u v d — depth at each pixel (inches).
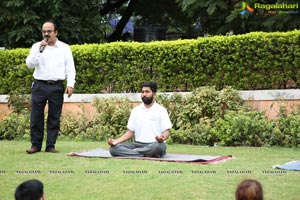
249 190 202.7
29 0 757.3
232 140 557.9
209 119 580.4
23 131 631.8
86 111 653.3
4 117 661.9
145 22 1078.4
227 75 606.5
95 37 817.5
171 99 602.9
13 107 674.2
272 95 575.8
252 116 563.2
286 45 581.6
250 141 550.6
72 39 801.6
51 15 775.7
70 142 586.2
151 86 470.3
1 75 697.0
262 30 728.3
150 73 643.5
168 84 634.2
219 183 352.2
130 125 473.4
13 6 749.9
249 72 597.0
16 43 787.4
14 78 690.8
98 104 629.9
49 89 486.6
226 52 605.3
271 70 589.9
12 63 690.8
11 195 330.0
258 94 583.5
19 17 755.4
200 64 617.3
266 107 579.5
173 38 1182.3
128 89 653.9
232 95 586.2
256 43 591.8
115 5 1004.6
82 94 658.8
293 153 487.8
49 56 487.8
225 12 752.3
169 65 630.5
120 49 650.8
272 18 690.8
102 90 666.8
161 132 468.8
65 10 779.4
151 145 452.8
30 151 482.9
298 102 566.9
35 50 482.0
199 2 714.8
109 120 622.5
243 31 748.6
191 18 868.6
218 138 562.9
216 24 794.2
